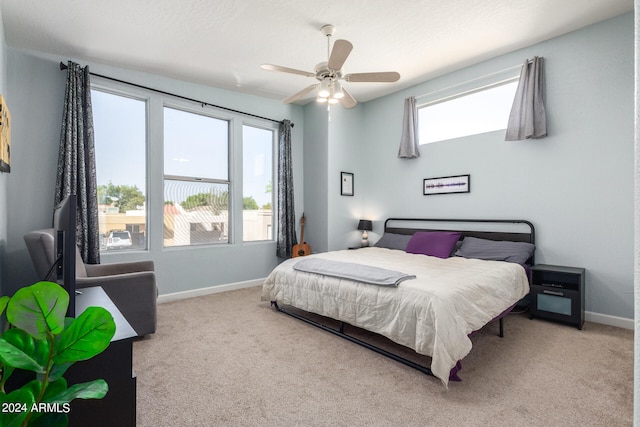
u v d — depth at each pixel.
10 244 2.93
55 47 3.05
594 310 3.05
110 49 3.14
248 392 1.85
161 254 3.78
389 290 2.26
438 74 4.02
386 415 1.64
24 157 3.00
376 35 3.04
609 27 2.94
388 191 4.81
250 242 4.61
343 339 2.61
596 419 1.60
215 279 4.21
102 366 1.19
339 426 1.57
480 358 2.28
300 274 2.98
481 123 3.87
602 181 3.01
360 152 5.14
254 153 4.72
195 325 2.94
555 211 3.28
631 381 1.96
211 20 2.72
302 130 5.12
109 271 3.01
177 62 3.46
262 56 3.37
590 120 3.06
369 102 5.05
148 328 2.62
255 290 4.31
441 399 1.78
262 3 2.52
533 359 2.25
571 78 3.14
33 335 0.69
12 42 2.92
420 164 4.43
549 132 3.30
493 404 1.73
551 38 3.23
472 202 3.91
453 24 2.90
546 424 1.57
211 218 4.29
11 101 2.95
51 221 3.12
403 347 2.45
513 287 2.73
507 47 3.37
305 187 5.10
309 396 1.81
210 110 4.20
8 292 2.90
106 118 3.51
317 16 2.70
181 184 4.04
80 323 0.74
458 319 1.98
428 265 2.94
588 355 2.32
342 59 2.40
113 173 3.55
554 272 3.05
